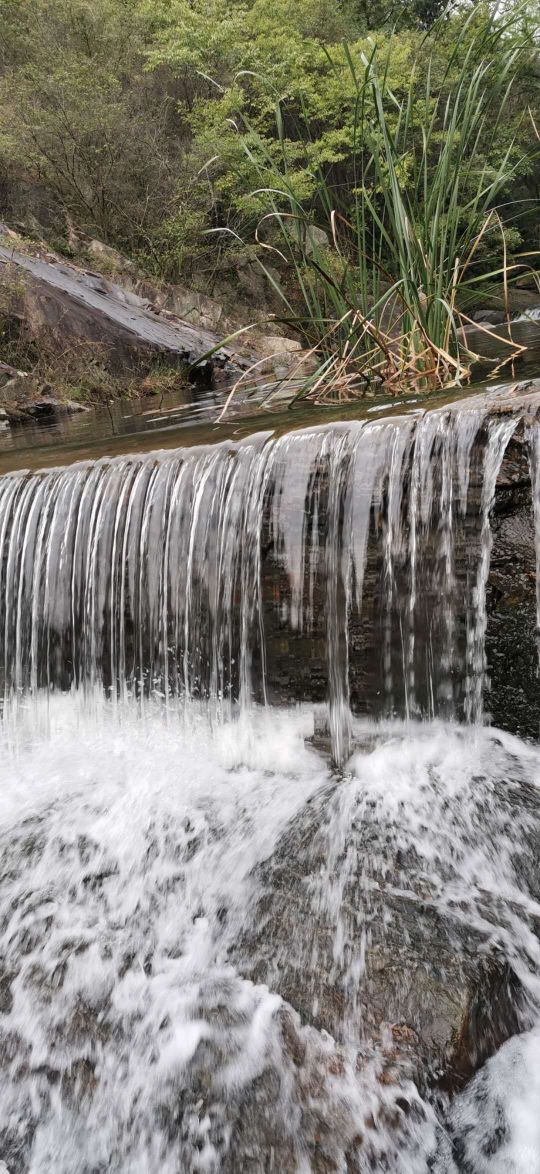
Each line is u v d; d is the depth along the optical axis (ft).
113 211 53.83
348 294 16.49
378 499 8.68
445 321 14.29
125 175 53.36
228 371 36.94
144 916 7.36
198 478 9.83
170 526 9.98
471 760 8.27
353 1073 5.59
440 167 13.85
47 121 47.32
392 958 6.16
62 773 9.96
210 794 8.83
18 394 26.21
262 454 9.46
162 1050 6.09
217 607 9.71
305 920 6.72
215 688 9.84
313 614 9.14
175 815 8.45
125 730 10.57
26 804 9.32
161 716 10.28
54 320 31.17
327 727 9.20
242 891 7.21
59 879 7.97
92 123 48.32
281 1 55.16
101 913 7.52
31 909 7.64
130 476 10.41
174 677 10.12
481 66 13.47
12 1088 6.26
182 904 7.35
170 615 10.07
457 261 14.19
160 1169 5.53
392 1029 5.75
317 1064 5.70
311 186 48.03
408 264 14.06
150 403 25.16
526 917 6.55
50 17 50.16
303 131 55.42
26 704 11.42
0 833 8.79
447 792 7.82
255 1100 5.61
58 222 50.14
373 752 8.77
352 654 8.96
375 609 8.79
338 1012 5.96
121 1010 6.48
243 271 58.95
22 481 11.52
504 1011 5.95
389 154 13.52
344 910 6.67
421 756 8.55
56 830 8.68
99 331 32.68
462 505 8.18
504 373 14.12
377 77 13.73
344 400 14.19
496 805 7.51
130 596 10.34
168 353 34.45
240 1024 6.09
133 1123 5.79
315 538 9.06
